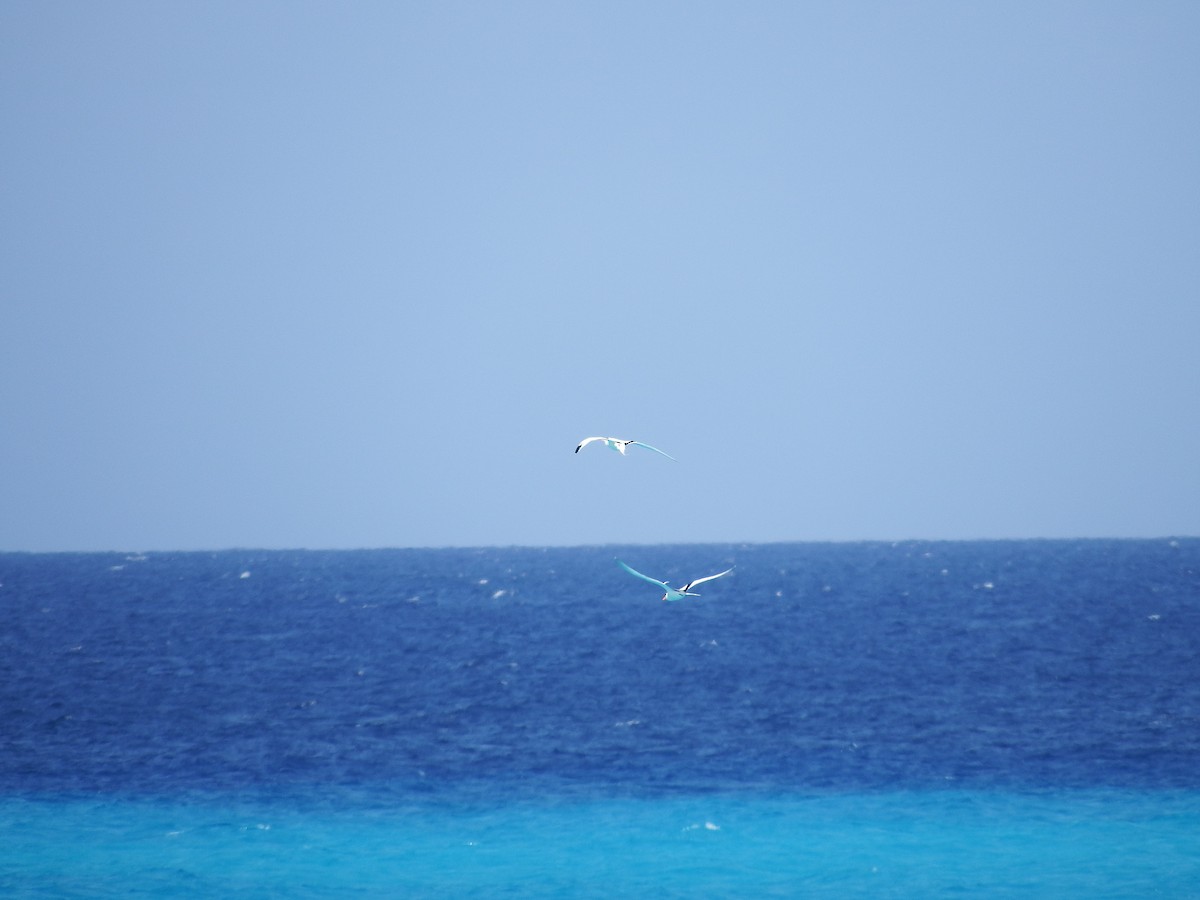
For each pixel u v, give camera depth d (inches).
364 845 5521.7
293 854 5388.8
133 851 5433.1
